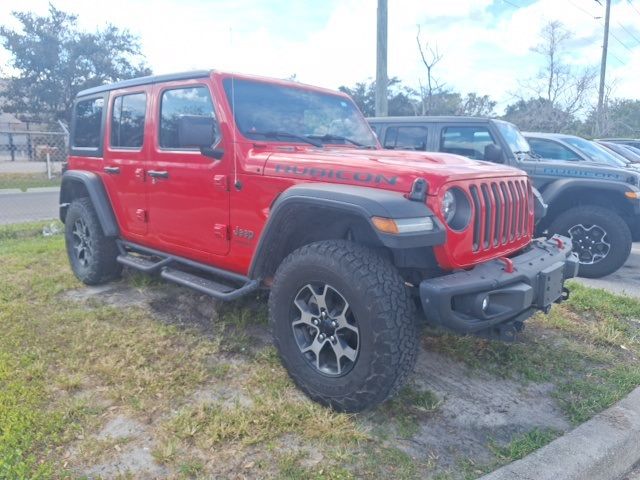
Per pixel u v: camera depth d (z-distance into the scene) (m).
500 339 3.22
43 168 21.12
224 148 3.67
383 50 10.98
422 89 17.17
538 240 3.91
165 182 4.20
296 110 4.15
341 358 3.02
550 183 6.71
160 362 3.59
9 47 28.84
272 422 2.92
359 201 2.81
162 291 5.04
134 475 2.50
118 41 30.53
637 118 34.03
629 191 6.33
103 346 3.80
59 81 29.72
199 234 3.97
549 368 3.72
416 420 3.04
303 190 3.07
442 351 3.87
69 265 6.01
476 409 3.19
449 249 2.91
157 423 2.91
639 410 3.18
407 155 3.60
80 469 2.54
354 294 2.83
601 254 6.42
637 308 4.93
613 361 3.89
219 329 4.16
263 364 3.61
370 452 2.73
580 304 4.95
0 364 3.45
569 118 24.52
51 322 4.25
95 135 5.16
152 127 4.30
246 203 3.56
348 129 4.51
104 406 3.07
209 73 3.82
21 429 2.75
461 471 2.62
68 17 29.59
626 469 2.89
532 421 3.09
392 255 3.18
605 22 25.36
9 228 8.38
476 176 3.10
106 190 4.97
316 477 2.52
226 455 2.65
